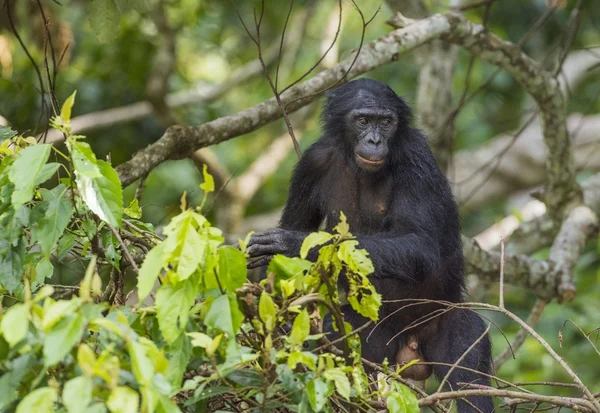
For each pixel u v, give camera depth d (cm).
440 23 1338
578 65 2302
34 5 1550
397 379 790
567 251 1516
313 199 1199
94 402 580
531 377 1581
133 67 1859
